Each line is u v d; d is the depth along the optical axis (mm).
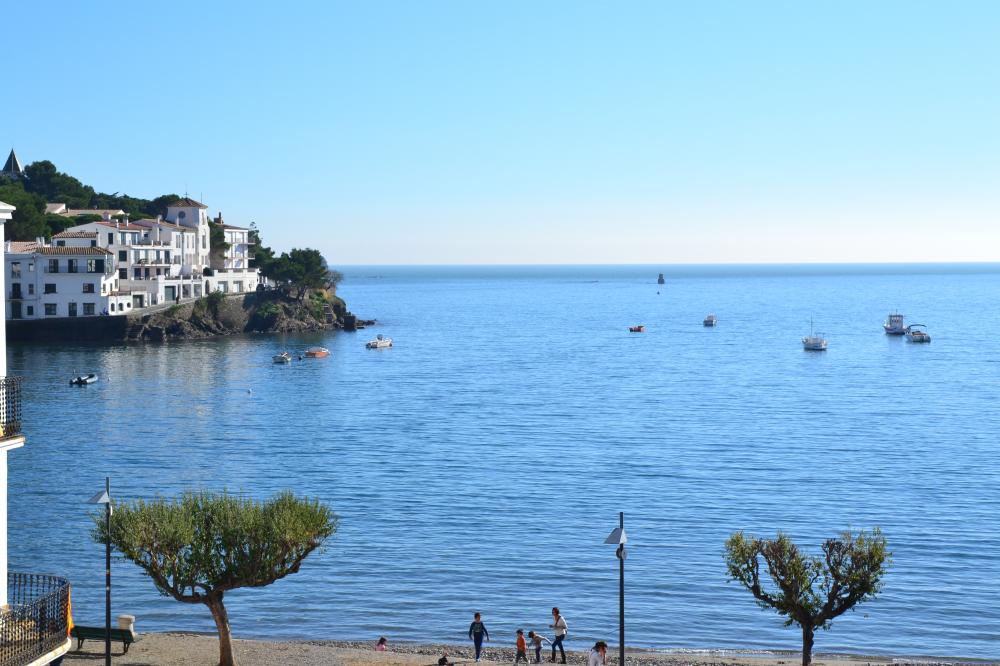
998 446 102000
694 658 47688
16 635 25938
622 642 38250
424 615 54656
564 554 65000
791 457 96312
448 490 82312
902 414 124812
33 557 63156
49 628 27141
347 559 63688
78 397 132875
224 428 112250
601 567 62531
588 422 118750
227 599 56594
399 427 114438
